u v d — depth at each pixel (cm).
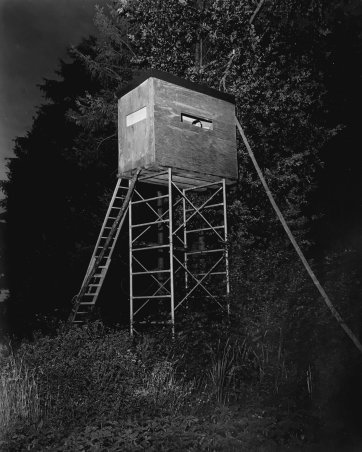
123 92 1392
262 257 1324
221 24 1705
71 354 887
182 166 1319
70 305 2111
